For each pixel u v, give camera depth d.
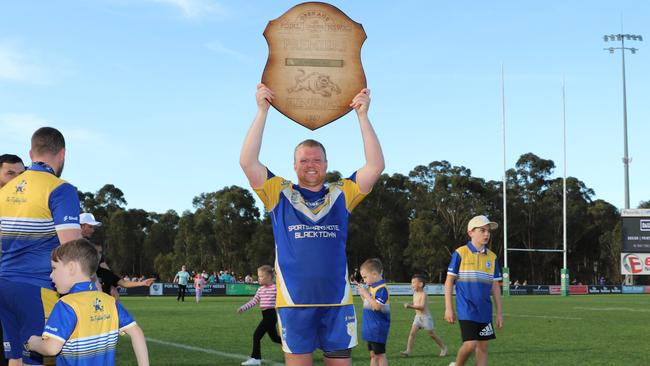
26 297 5.55
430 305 33.84
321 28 4.91
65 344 4.52
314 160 5.07
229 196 90.94
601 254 93.31
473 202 89.56
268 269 10.65
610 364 10.72
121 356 11.16
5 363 6.15
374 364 9.16
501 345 13.66
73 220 5.61
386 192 95.88
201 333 16.41
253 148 4.94
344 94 4.92
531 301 41.00
